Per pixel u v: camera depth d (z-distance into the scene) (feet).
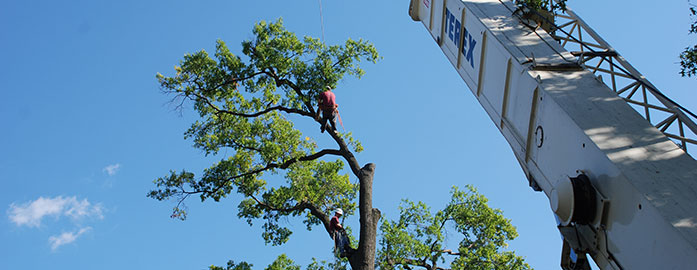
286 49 47.73
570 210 18.44
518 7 26.45
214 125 51.21
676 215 15.39
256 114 48.78
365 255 37.09
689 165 16.78
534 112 21.80
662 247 15.47
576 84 21.07
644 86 25.59
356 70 49.34
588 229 18.78
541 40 24.16
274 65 47.60
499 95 24.79
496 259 61.36
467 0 28.32
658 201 15.84
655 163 17.02
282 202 50.75
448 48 30.81
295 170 53.21
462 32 28.58
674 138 23.09
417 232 61.46
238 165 51.93
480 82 26.68
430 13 33.22
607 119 19.03
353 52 48.62
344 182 54.03
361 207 39.27
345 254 38.99
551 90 20.88
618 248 17.37
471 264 60.64
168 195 52.13
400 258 57.57
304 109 48.67
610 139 18.16
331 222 41.68
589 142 18.31
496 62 25.00
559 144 20.07
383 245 58.75
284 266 58.44
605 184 17.78
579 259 19.42
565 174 19.76
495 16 26.58
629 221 16.75
